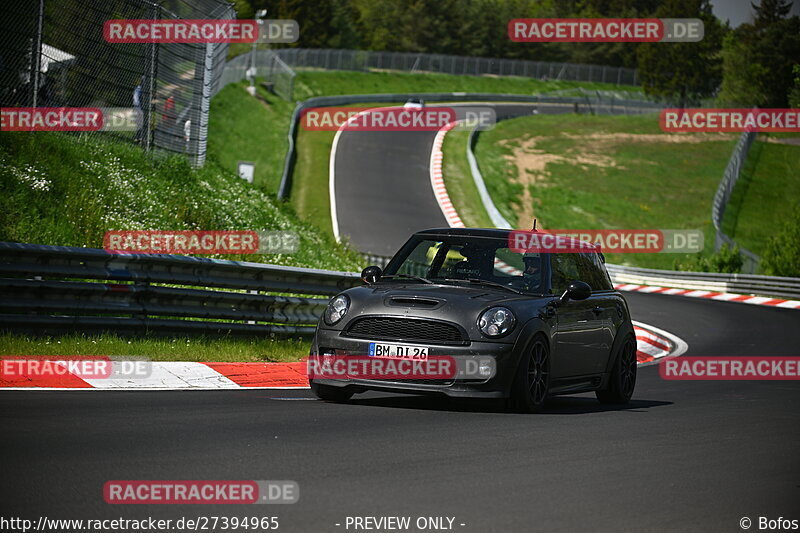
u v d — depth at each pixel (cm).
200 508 1673
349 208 19038
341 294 3312
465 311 3133
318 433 2531
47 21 6231
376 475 2023
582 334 3538
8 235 4991
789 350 7475
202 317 4334
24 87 6059
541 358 3262
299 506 1719
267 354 4331
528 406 3189
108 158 6650
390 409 3128
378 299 3212
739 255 16762
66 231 5353
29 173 5622
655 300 13025
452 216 19725
